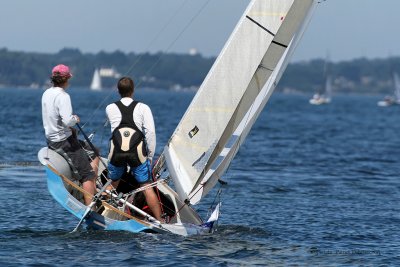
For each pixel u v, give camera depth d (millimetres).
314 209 61375
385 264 42562
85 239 44312
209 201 64500
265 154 110562
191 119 46688
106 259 40281
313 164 98875
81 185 46781
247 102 47531
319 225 54219
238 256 42875
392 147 135750
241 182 77312
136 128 44938
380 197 69625
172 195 48562
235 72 46312
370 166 98875
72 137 45188
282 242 47750
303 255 44188
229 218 56062
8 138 114188
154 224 45875
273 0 45938
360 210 61500
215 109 46500
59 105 44125
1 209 55625
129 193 46344
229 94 46375
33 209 56156
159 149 105250
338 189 74375
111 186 46906
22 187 67625
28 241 44000
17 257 40156
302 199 66750
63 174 45312
